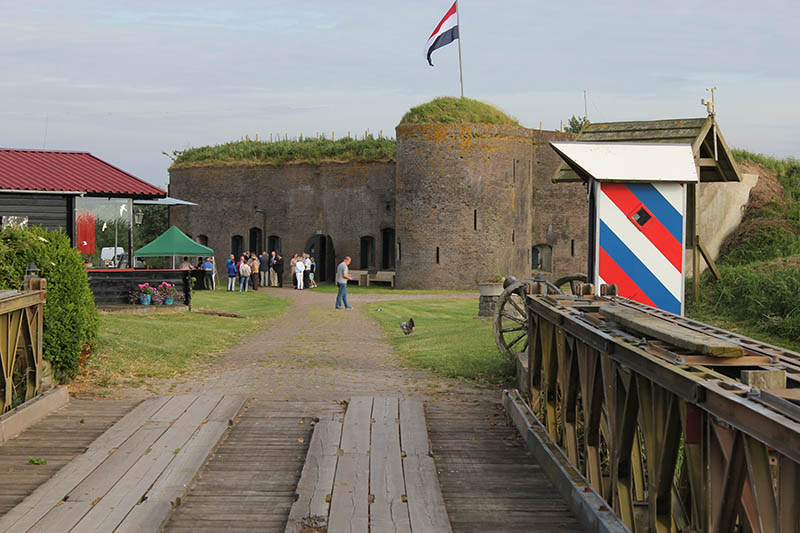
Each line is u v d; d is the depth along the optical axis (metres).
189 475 6.46
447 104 43.75
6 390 7.93
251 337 18.38
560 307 6.62
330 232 49.50
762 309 10.50
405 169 43.56
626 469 4.85
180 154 56.00
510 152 43.62
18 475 6.56
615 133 11.38
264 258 46.81
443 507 5.72
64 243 10.49
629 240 8.17
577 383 6.25
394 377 11.73
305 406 9.26
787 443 2.76
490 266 42.81
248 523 5.57
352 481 6.30
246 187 52.00
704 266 16.25
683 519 4.31
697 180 8.03
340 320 23.08
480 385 10.92
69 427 8.12
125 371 11.79
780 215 26.80
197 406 8.90
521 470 6.84
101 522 5.40
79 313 10.37
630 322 4.84
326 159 49.50
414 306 28.67
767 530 3.01
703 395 3.44
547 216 47.09
